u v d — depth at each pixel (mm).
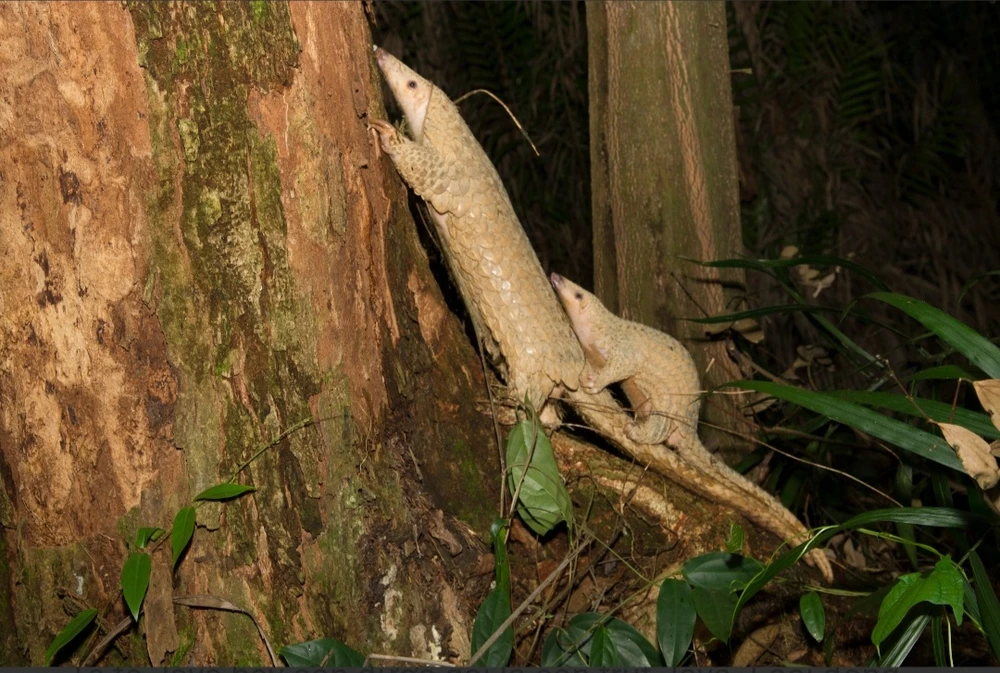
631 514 2883
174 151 2119
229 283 2180
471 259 2918
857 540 3660
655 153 3742
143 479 2174
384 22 6340
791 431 3523
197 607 2201
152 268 2127
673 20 3719
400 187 2758
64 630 2094
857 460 4105
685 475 2971
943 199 6543
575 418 3256
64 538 2207
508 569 2371
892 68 6840
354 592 2287
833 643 2771
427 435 2631
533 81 6324
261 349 2217
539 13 6402
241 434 2207
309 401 2268
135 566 2057
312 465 2262
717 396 3744
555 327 2975
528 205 6289
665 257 3764
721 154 3820
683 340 3771
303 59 2258
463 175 2871
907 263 6309
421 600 2348
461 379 2799
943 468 3100
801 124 6422
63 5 2035
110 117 2074
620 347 3006
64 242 2105
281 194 2221
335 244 2309
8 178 2094
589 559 2713
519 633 2520
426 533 2457
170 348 2154
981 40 6914
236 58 2160
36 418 2166
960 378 2428
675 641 2246
